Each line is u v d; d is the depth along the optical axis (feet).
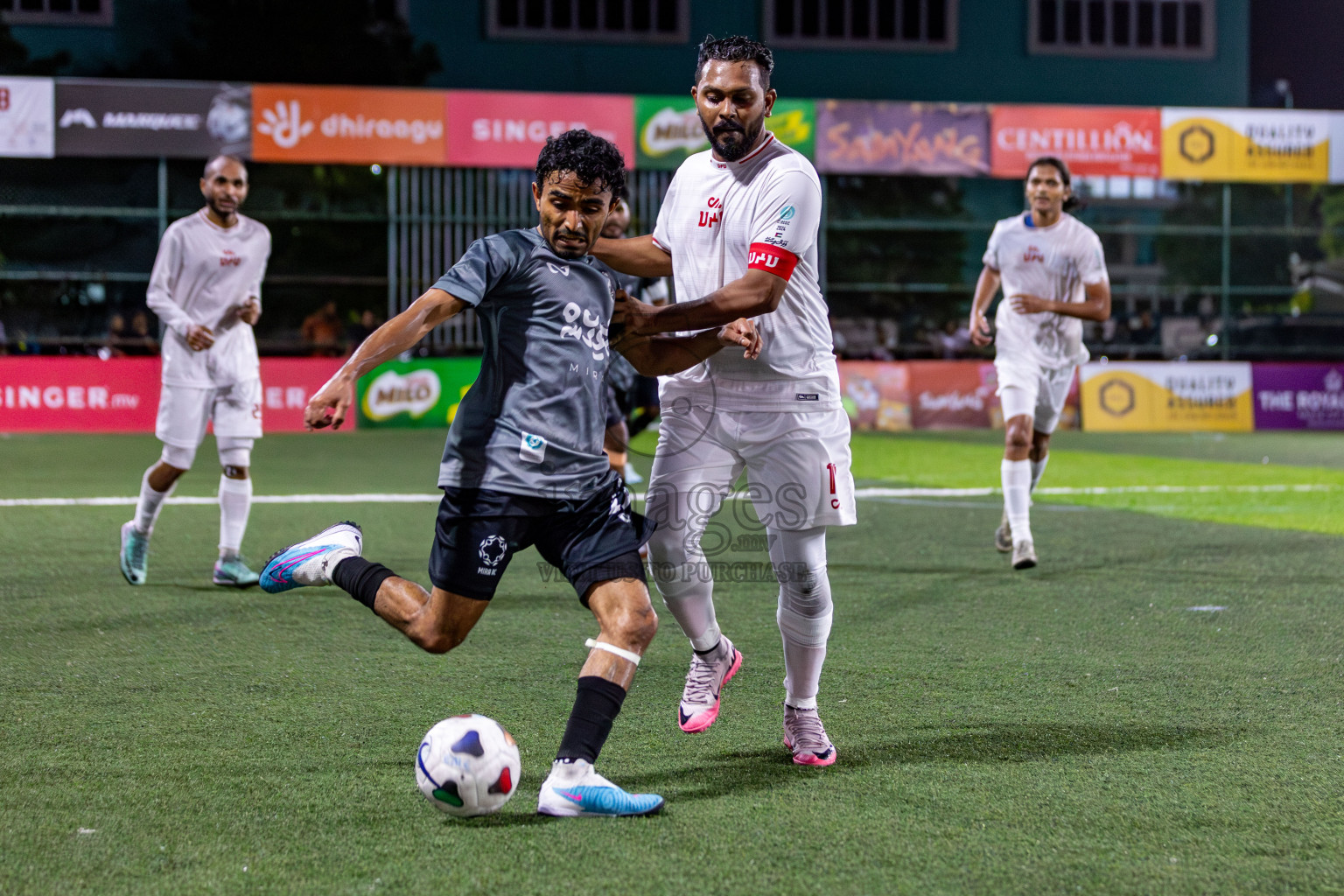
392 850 15.87
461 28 122.62
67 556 39.42
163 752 19.80
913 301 118.93
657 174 105.09
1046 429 41.52
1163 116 107.14
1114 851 15.94
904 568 38.55
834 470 20.01
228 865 15.37
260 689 23.68
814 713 19.62
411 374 103.14
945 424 108.06
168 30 118.42
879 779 18.75
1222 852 15.92
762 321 19.97
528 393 17.67
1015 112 106.11
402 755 19.70
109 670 25.00
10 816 16.97
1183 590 34.78
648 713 22.34
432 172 104.73
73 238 107.65
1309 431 108.27
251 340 35.81
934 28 129.29
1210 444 92.43
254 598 32.81
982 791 18.21
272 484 62.44
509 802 17.66
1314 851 15.96
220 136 98.07
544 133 102.37
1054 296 39.96
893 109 104.73
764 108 19.92
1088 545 43.27
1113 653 27.17
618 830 16.60
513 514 17.62
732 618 30.83
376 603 18.29
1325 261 119.44
